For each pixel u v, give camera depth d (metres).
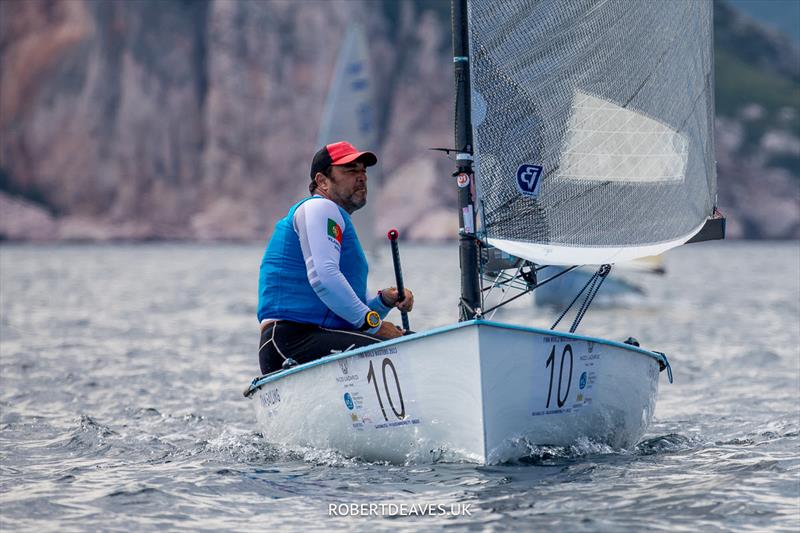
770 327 68.62
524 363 20.89
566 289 80.94
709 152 24.45
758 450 24.53
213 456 24.75
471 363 20.33
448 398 20.89
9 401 35.12
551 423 21.81
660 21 23.16
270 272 23.98
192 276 150.12
